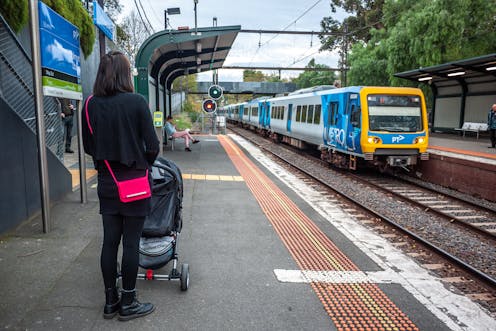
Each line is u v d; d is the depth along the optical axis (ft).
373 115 36.91
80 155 19.76
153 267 11.07
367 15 129.80
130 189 9.23
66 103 34.04
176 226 11.87
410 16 82.38
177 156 43.21
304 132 54.80
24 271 12.13
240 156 46.19
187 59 57.16
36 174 17.74
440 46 72.13
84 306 10.27
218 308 10.68
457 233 21.35
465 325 10.52
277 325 9.97
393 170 42.60
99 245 14.43
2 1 21.62
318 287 12.32
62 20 17.44
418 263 15.24
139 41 102.32
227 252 15.05
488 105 63.77
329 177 38.27
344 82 122.42
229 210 21.48
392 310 11.09
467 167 33.94
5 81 19.84
